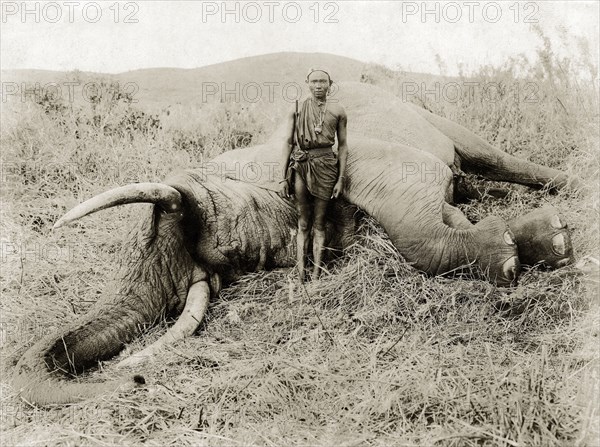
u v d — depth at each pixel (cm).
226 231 561
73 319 560
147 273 530
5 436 421
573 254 561
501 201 718
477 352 483
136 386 445
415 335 499
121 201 499
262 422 424
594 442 392
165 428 421
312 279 576
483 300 534
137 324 521
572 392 434
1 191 724
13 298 593
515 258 538
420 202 562
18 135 781
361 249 583
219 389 451
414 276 561
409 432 407
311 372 462
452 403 421
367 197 574
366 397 434
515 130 798
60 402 441
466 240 551
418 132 662
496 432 397
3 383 477
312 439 408
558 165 759
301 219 571
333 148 594
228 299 568
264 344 505
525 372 449
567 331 507
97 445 410
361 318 522
